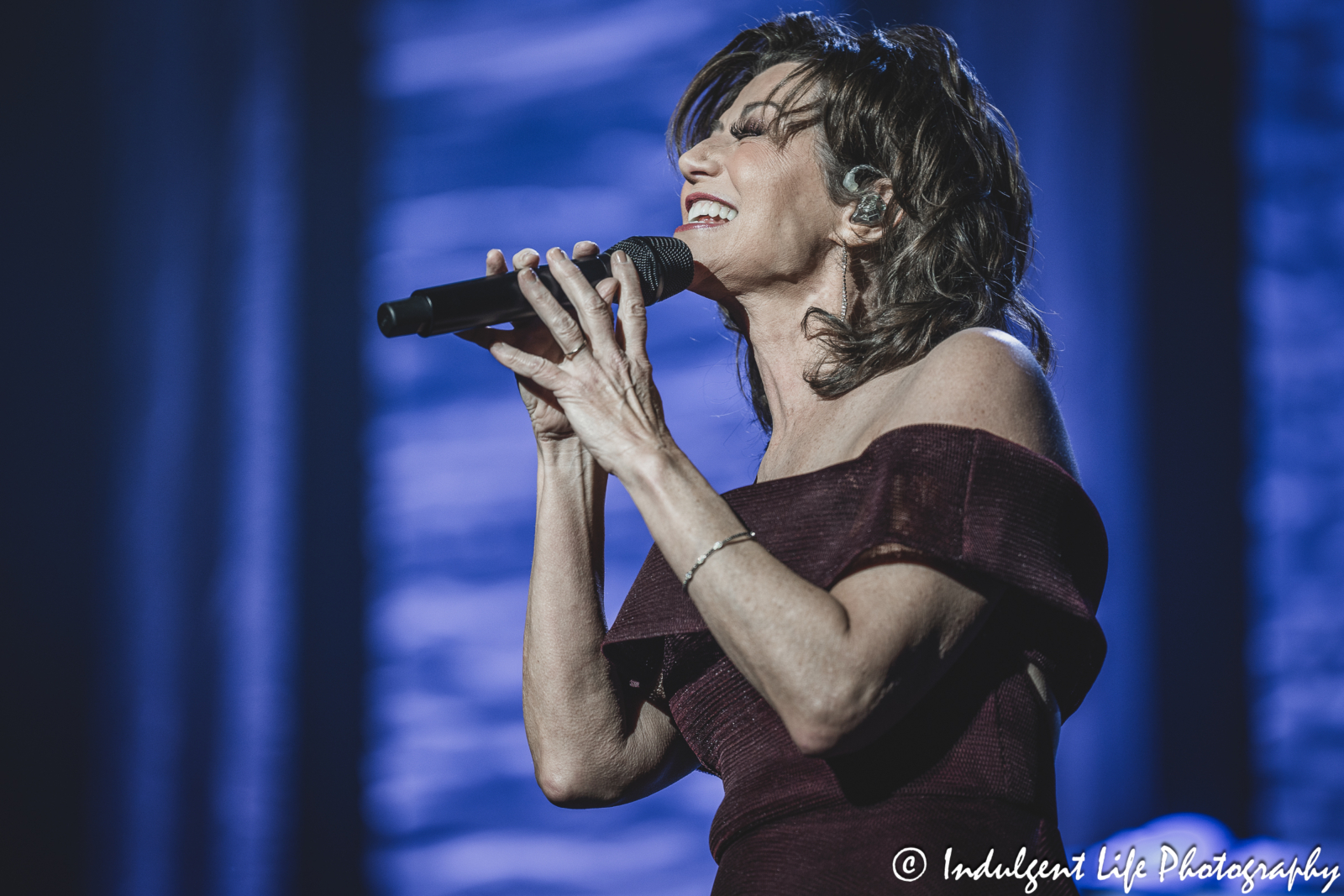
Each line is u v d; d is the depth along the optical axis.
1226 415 17.20
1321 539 17.17
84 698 19.78
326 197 20.27
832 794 3.94
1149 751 16.42
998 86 17.33
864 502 3.89
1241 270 17.44
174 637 19.62
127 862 19.22
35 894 19.23
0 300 20.59
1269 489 17.22
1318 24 18.09
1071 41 17.39
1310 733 16.75
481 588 19.03
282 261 20.12
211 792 19.06
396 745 18.80
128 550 20.00
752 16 19.56
